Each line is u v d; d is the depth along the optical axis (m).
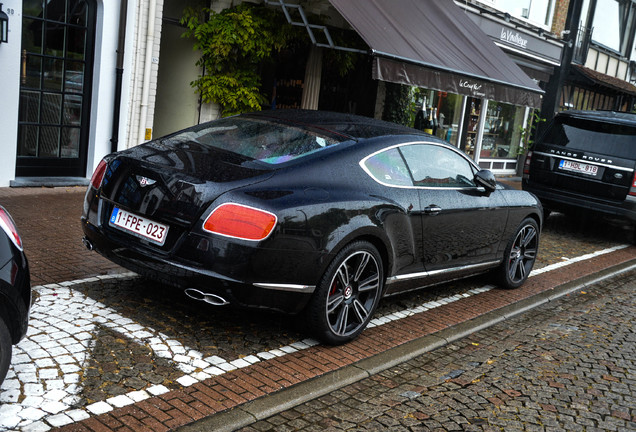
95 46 8.53
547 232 10.11
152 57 9.05
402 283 4.68
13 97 7.65
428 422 3.38
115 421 2.89
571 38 19.14
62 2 8.11
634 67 25.12
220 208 3.54
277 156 4.05
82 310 4.11
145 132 9.23
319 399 3.49
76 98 8.54
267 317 4.51
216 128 4.57
